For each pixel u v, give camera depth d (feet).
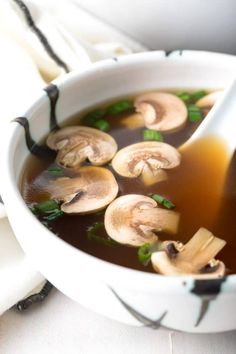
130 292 1.17
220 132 1.56
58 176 1.46
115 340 1.40
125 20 1.94
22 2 1.81
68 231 1.34
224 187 1.45
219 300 1.16
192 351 1.38
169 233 1.34
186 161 1.51
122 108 1.65
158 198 1.40
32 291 1.45
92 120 1.62
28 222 1.24
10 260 1.46
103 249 1.31
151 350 1.38
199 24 1.90
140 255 1.29
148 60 1.65
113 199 1.40
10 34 1.80
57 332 1.41
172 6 1.87
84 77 1.59
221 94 1.64
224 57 1.66
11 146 1.40
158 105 1.66
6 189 1.29
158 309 1.19
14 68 1.72
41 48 1.79
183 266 1.25
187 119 1.63
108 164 1.49
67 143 1.54
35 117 1.49
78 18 1.96
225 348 1.38
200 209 1.39
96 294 1.22
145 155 1.51
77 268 1.18
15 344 1.39
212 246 1.30
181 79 1.70
